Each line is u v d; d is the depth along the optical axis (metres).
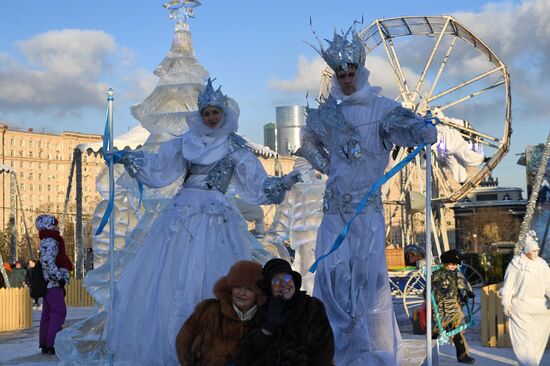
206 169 6.66
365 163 5.56
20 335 12.14
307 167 11.82
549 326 8.08
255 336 4.11
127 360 6.32
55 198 132.00
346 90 5.66
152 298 6.36
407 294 13.84
